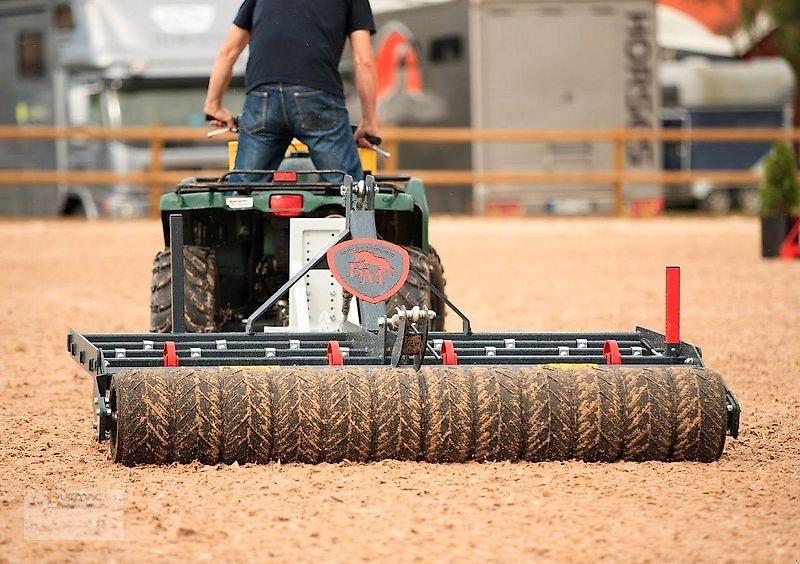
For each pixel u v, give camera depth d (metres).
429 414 16.97
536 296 37.38
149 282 41.34
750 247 52.47
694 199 83.56
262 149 22.23
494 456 17.23
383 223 22.72
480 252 50.41
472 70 71.56
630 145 71.50
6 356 27.73
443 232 59.38
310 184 21.00
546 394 17.19
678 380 17.48
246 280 22.86
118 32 63.81
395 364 17.41
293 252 20.56
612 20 72.00
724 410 17.39
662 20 88.75
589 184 72.25
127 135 64.00
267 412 16.75
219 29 63.81
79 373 25.77
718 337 30.00
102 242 54.19
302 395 16.86
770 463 17.73
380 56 72.69
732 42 87.81
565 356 18.31
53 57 65.25
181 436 16.69
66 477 16.77
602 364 18.22
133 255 49.25
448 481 16.39
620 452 17.38
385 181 23.11
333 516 14.95
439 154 72.00
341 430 16.84
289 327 20.27
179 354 17.80
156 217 66.56
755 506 15.52
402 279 17.78
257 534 14.33
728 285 39.94
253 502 15.45
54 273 43.66
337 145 22.08
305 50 21.84
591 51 72.00
